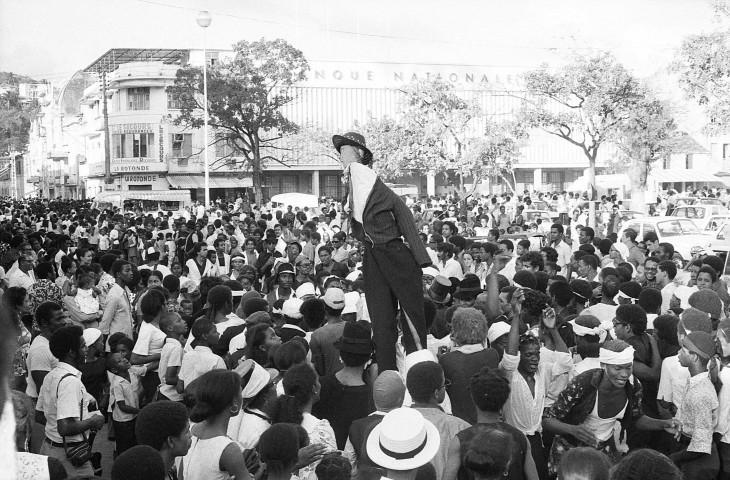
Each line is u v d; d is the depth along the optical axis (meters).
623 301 9.16
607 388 5.92
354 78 79.25
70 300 11.44
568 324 7.61
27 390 7.77
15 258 15.39
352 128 50.31
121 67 67.19
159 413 4.39
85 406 6.51
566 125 35.47
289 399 5.44
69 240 18.97
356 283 10.02
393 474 4.12
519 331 6.09
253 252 17.03
